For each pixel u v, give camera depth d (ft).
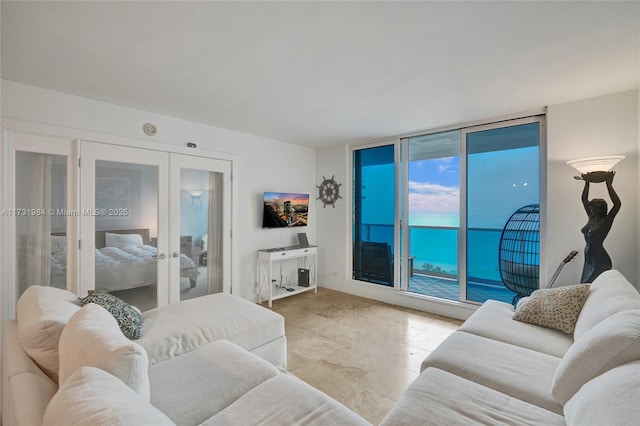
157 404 4.49
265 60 7.26
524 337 6.60
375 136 14.64
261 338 7.55
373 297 15.05
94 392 2.69
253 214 14.51
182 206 11.94
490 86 8.71
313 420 3.98
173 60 7.25
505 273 12.07
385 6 5.28
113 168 10.22
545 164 10.88
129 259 10.55
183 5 5.27
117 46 6.62
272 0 5.12
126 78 8.23
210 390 4.83
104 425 2.22
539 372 5.17
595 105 9.48
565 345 6.25
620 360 3.73
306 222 16.56
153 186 11.13
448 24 5.81
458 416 4.02
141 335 6.48
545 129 10.87
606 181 8.70
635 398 2.90
